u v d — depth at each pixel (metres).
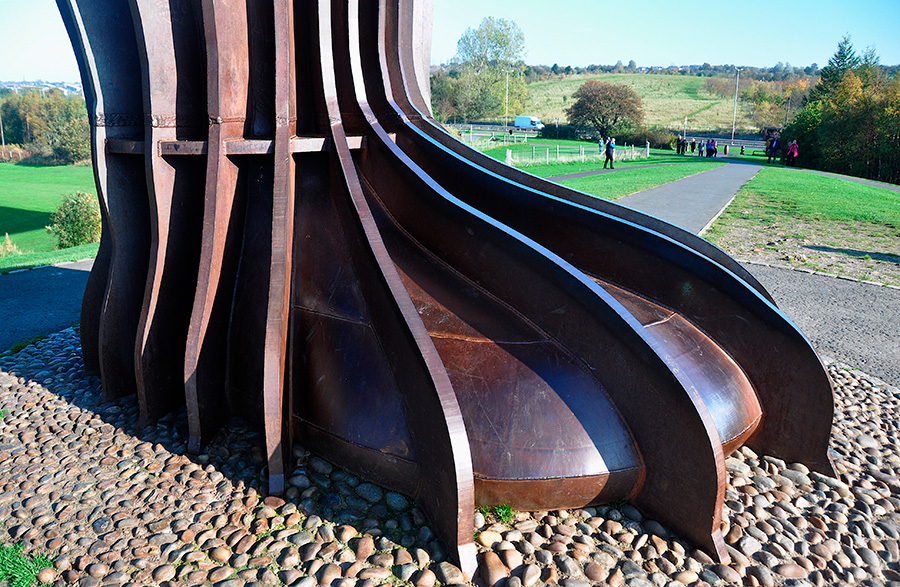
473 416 4.70
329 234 5.73
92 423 6.20
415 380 4.58
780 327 5.49
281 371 5.11
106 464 5.48
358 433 5.02
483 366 4.90
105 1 5.81
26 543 4.51
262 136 5.77
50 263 14.28
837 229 18.30
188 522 4.71
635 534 4.70
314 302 5.53
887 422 6.75
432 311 5.30
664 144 73.75
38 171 65.06
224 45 5.36
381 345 5.15
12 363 7.95
